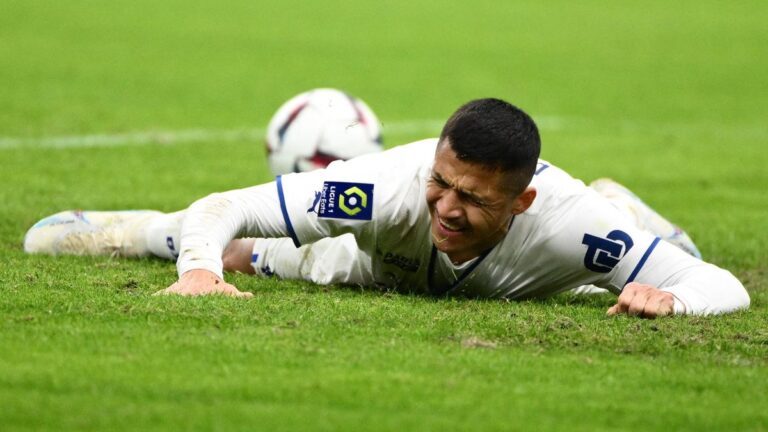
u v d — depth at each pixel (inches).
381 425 439.8
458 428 441.7
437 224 640.4
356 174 682.2
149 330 570.3
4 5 3225.9
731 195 1389.0
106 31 2871.6
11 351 521.0
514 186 627.5
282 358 529.7
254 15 3368.6
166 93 2066.9
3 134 1566.2
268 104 2014.0
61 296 644.1
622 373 540.1
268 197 695.1
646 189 1416.1
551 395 496.4
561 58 2876.5
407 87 2290.8
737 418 477.4
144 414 441.1
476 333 603.5
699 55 3051.2
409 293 729.6
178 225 805.2
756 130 1994.3
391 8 3725.4
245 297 657.0
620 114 2117.4
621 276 698.8
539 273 701.3
